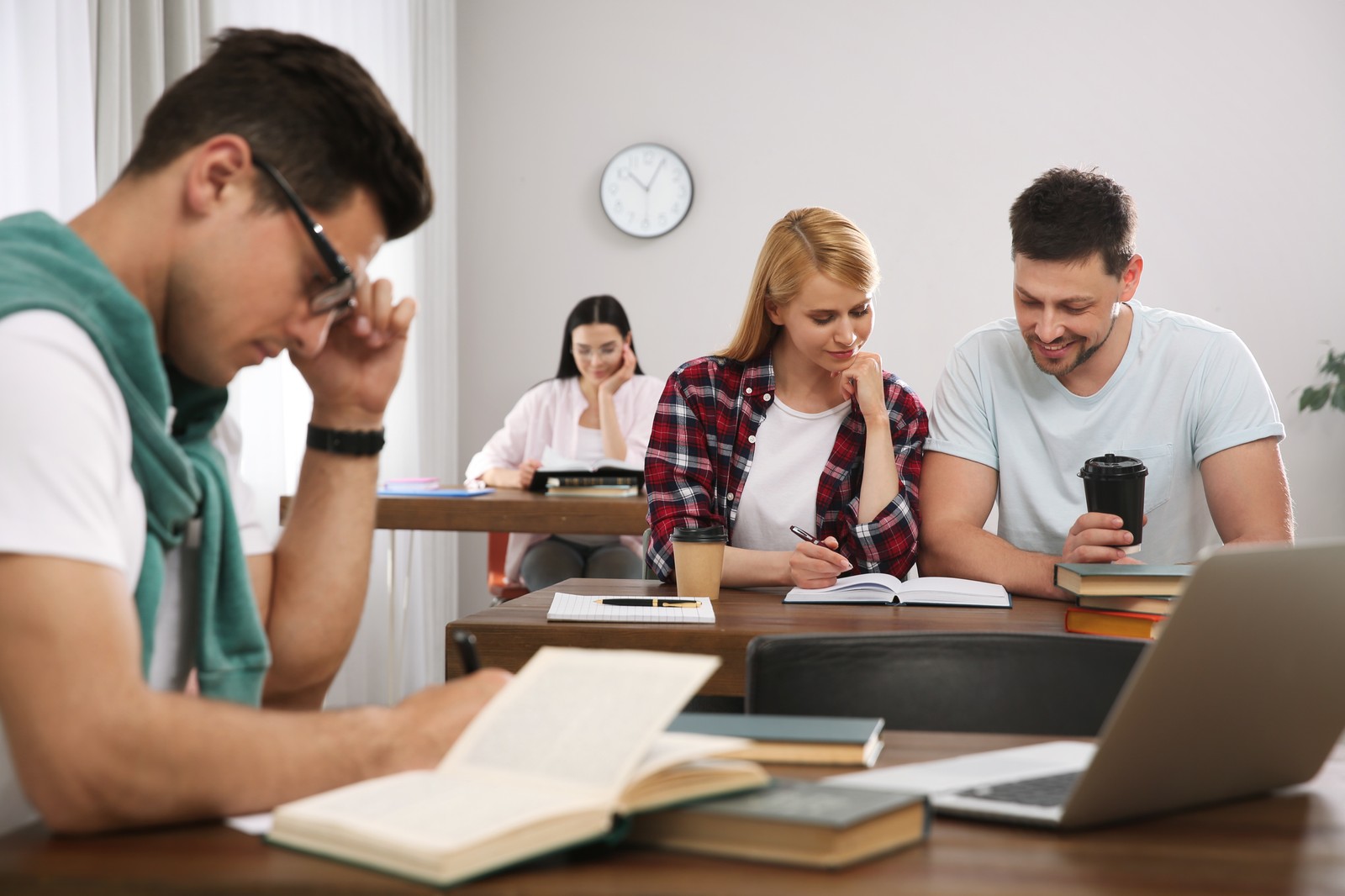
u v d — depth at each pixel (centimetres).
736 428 202
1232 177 430
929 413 215
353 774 70
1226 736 69
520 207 462
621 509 282
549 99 460
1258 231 430
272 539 317
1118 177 434
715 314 455
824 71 447
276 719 70
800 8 447
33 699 65
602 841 61
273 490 317
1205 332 197
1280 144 427
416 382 408
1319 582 68
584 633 151
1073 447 199
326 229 91
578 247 460
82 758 64
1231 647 65
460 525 286
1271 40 426
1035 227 182
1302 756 75
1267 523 187
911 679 109
